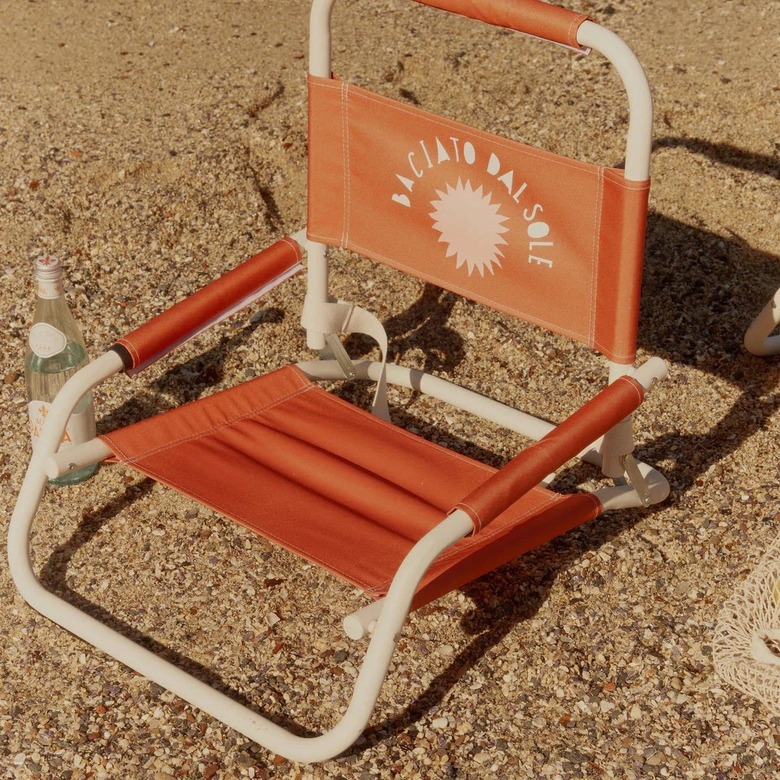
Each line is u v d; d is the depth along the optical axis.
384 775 2.46
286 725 2.57
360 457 2.84
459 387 3.31
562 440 2.40
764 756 2.49
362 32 5.08
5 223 3.96
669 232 4.02
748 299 3.81
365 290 3.85
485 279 2.81
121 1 5.49
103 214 4.02
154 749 2.51
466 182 2.72
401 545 2.54
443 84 4.65
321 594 2.88
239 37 5.12
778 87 4.57
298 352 3.63
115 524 3.04
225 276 2.90
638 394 2.56
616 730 2.55
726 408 3.44
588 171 2.52
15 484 3.15
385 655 2.22
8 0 5.48
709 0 5.34
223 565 2.94
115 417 3.38
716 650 2.67
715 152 4.30
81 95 4.61
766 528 3.05
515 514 2.65
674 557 2.97
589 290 2.64
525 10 2.49
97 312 3.70
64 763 2.48
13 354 3.55
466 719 2.57
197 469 2.71
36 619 2.78
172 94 4.61
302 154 4.31
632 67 2.38
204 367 3.56
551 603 2.85
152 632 2.77
